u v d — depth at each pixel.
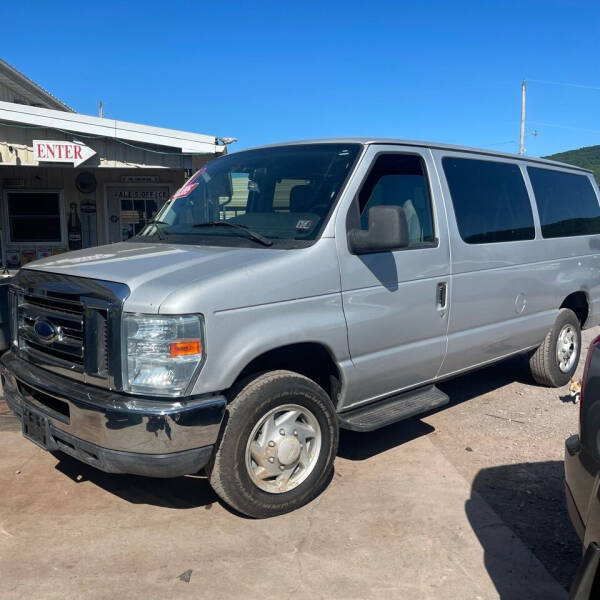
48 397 3.55
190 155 11.15
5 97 14.45
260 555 3.26
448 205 4.55
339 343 3.76
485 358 5.06
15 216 12.50
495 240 4.96
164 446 3.08
